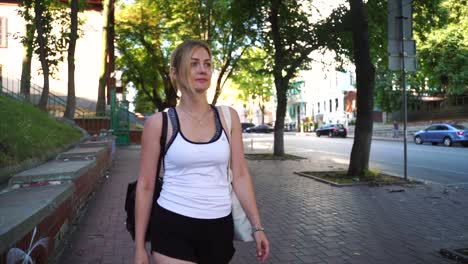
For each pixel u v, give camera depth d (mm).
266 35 18594
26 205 3297
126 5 28953
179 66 2232
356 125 11414
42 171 5191
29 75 17828
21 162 6379
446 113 39344
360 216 6938
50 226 3873
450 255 4816
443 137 26828
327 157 19172
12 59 26906
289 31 16719
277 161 17000
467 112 37062
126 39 29844
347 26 13953
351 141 33875
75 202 5836
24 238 2918
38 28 16000
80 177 6242
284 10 16922
